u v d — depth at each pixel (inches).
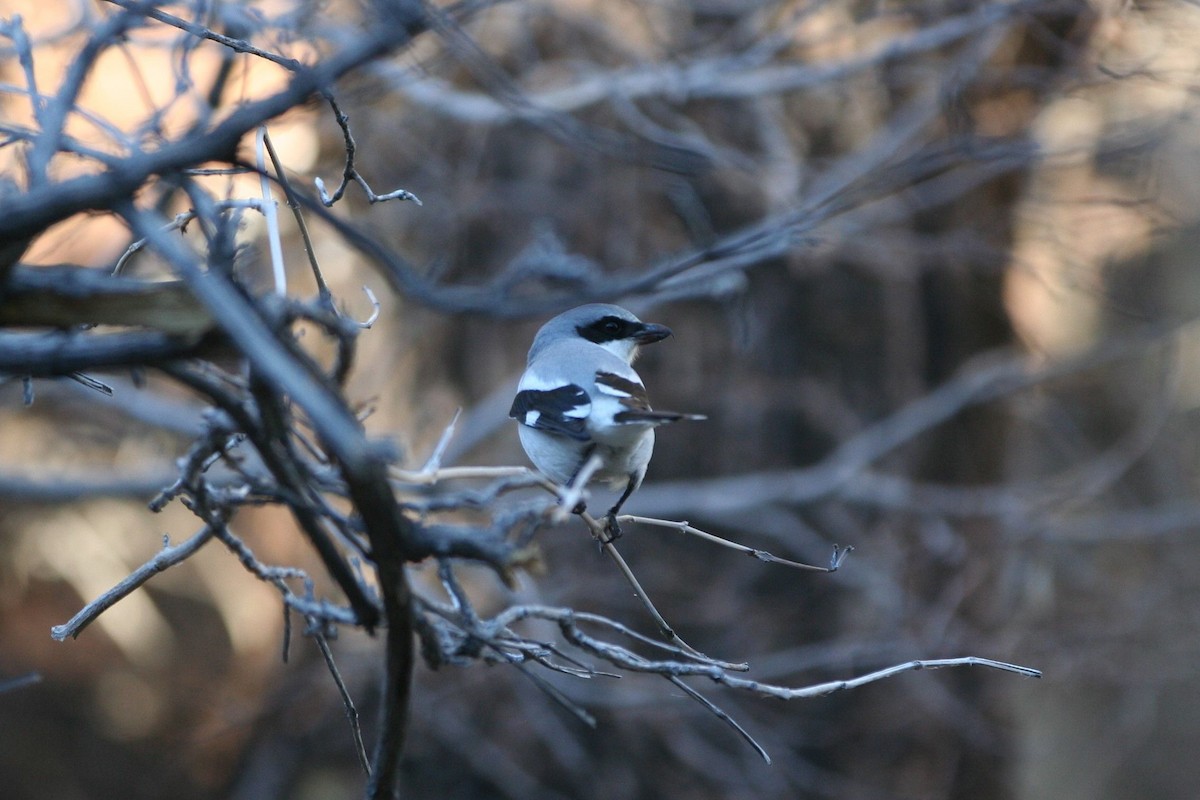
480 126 525.0
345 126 164.6
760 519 542.0
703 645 522.9
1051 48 476.1
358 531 126.3
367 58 111.9
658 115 518.6
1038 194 521.3
